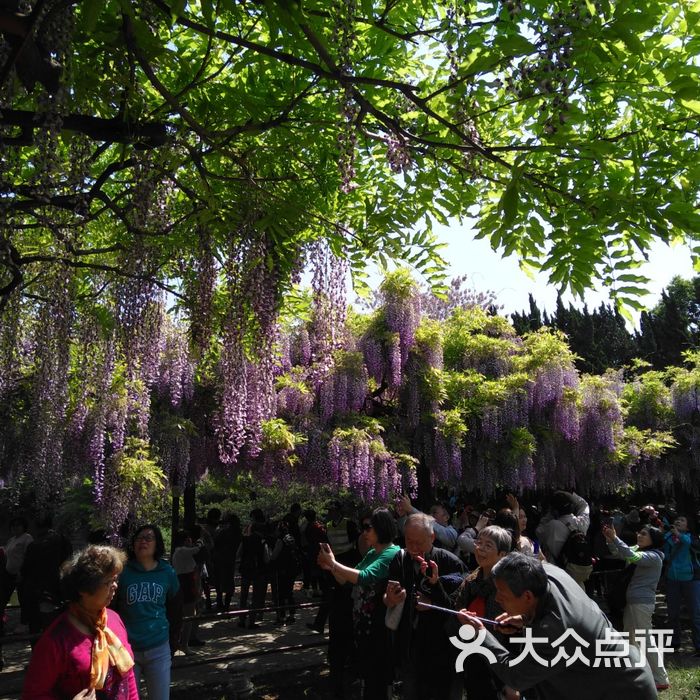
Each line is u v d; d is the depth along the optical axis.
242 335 4.91
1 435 7.69
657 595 12.77
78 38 3.54
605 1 2.74
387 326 10.02
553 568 2.90
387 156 4.06
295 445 9.13
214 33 3.26
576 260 3.73
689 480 16.88
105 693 2.95
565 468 13.92
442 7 3.88
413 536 4.20
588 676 2.62
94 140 3.92
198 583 9.60
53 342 5.21
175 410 8.87
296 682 6.93
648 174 3.40
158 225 4.59
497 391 11.14
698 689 6.58
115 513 7.50
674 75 3.01
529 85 3.15
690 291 39.75
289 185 5.18
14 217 4.41
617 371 16.48
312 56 3.98
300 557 12.53
